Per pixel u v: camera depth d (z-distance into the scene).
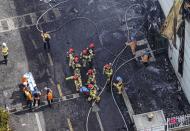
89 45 70.69
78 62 68.44
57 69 68.25
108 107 64.50
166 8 66.50
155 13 71.31
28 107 64.62
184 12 58.12
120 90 65.06
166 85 66.50
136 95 65.62
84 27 72.81
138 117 60.53
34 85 65.69
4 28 72.81
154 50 69.69
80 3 75.44
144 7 74.31
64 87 66.44
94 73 66.75
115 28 72.56
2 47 69.94
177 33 62.03
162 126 60.00
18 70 68.31
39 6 75.25
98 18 73.75
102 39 71.38
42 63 68.94
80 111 64.19
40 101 65.06
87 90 64.75
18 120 63.69
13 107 64.81
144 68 68.25
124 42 70.88
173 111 64.06
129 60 69.00
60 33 72.19
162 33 63.62
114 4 75.19
